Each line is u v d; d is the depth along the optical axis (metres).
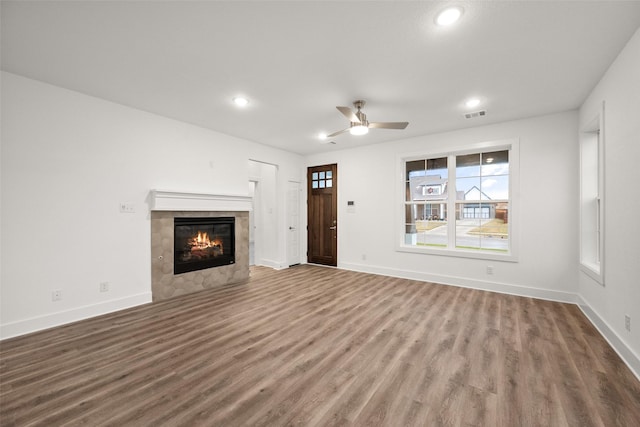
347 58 2.38
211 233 4.37
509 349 2.36
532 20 1.89
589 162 3.35
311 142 5.15
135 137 3.49
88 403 1.70
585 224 3.36
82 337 2.60
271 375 1.99
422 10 1.80
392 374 2.00
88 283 3.09
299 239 6.29
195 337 2.60
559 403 1.69
